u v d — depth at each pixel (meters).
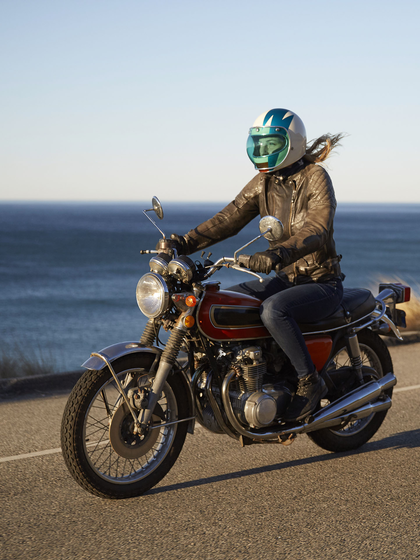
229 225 4.89
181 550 3.31
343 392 4.76
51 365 8.34
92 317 28.31
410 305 11.26
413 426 5.57
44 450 4.95
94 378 3.86
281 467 4.58
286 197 4.62
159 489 4.17
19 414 6.00
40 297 36.50
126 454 3.96
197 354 4.18
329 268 4.55
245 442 4.16
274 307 4.12
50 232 134.00
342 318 4.62
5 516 3.74
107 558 3.23
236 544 3.38
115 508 3.86
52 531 3.54
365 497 4.02
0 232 130.38
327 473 4.45
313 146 4.77
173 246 4.32
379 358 5.11
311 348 4.45
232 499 3.99
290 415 4.25
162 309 3.86
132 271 55.12
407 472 4.47
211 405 4.13
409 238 128.25
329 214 4.32
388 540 3.42
